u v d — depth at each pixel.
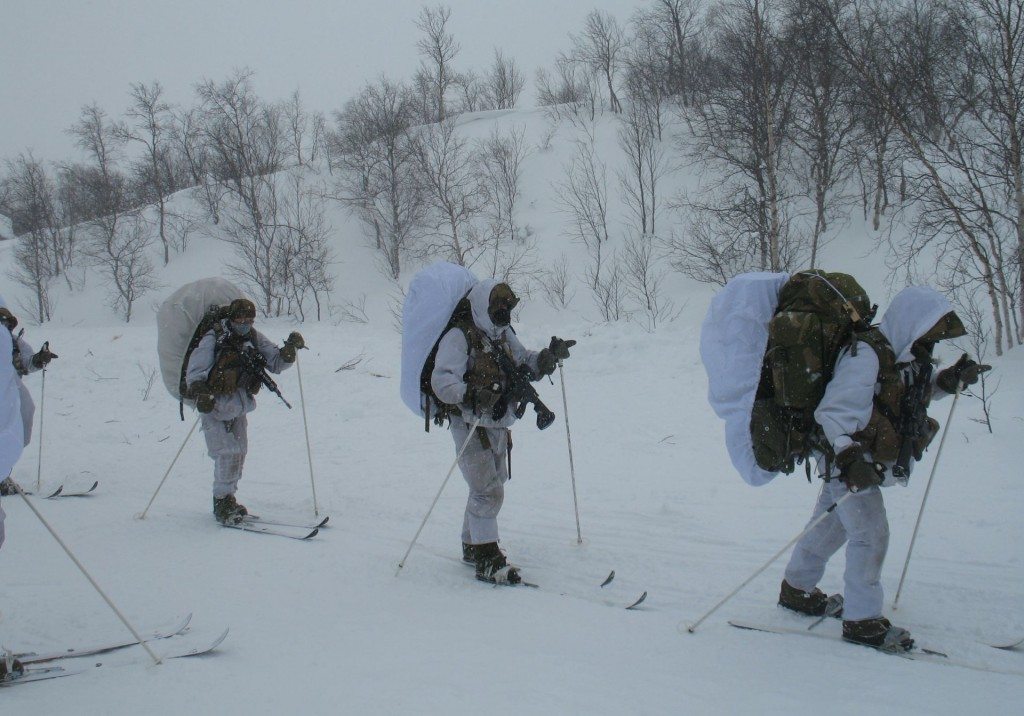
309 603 4.17
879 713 2.72
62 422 10.77
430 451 8.15
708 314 3.78
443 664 3.27
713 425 8.12
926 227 13.67
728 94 25.08
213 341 5.79
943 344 13.30
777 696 2.90
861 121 20.75
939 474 5.99
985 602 3.87
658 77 32.81
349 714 2.76
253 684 3.06
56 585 4.54
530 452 7.70
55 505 6.62
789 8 19.02
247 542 5.41
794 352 3.33
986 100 12.83
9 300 32.31
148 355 14.98
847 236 21.61
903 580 3.83
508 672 3.18
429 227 29.25
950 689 2.93
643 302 22.34
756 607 3.98
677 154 28.94
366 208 30.14
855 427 3.18
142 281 30.62
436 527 5.69
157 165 36.50
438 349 4.44
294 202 32.34
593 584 4.42
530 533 5.43
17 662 3.26
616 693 2.95
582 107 36.50
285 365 5.99
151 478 7.69
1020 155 12.45
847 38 16.83
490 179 30.14
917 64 13.55
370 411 10.13
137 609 4.11
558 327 13.70
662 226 25.70
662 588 4.31
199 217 34.25
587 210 26.59
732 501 5.87
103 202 34.50
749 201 20.69
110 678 3.15
